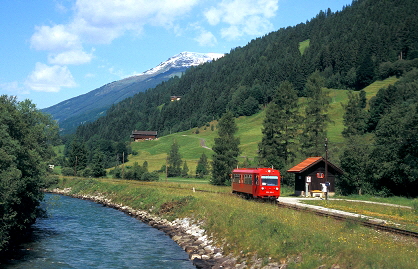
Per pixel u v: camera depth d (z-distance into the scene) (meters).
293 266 19.36
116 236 38.22
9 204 31.31
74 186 96.00
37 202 42.25
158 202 53.16
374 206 41.03
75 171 126.94
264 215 29.14
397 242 21.08
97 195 79.50
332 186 58.12
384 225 27.05
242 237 26.47
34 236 37.81
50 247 32.88
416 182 56.75
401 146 57.16
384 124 63.50
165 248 32.41
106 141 194.62
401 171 56.94
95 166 117.06
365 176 61.19
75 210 60.06
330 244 19.59
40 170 38.38
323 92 89.62
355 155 61.19
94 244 34.16
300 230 22.88
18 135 35.53
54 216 52.66
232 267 23.42
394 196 58.25
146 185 75.69
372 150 63.75
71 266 26.56
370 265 16.12
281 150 83.94
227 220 31.31
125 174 112.31
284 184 75.75
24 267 26.25
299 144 86.06
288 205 39.66
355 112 100.88
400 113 65.94
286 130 84.56
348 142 74.38
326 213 32.84
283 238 22.78
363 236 21.95
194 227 36.72
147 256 29.42
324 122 92.56
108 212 58.31
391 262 16.02
